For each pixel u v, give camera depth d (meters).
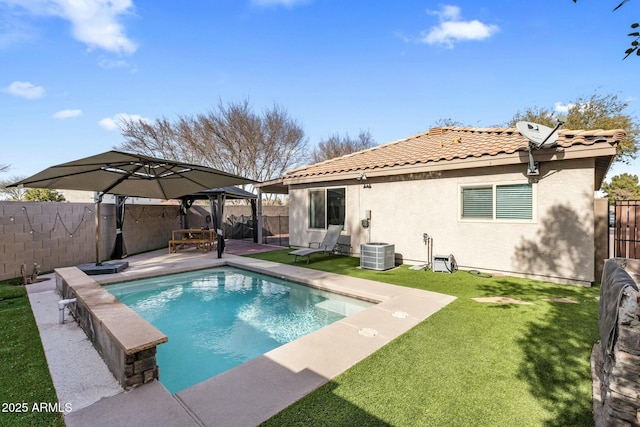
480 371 3.35
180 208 17.42
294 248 13.24
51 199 21.28
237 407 2.78
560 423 2.56
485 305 5.53
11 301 6.33
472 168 8.25
